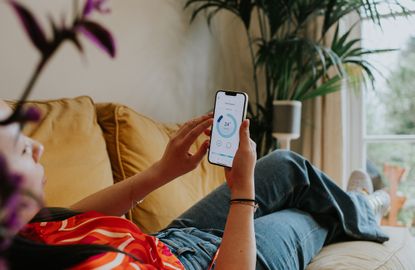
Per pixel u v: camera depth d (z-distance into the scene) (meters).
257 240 1.00
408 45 2.34
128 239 0.66
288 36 2.33
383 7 2.36
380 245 1.24
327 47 2.34
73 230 0.68
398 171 2.38
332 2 2.20
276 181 1.24
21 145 0.43
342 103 2.36
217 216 1.17
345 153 2.40
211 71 2.49
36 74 0.23
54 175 1.04
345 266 1.03
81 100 1.35
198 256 0.91
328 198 1.26
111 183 1.21
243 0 2.31
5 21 1.36
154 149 1.44
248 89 2.81
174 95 2.19
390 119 2.41
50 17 0.23
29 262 0.46
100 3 0.24
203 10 2.42
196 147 1.67
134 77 1.92
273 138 2.34
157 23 2.07
